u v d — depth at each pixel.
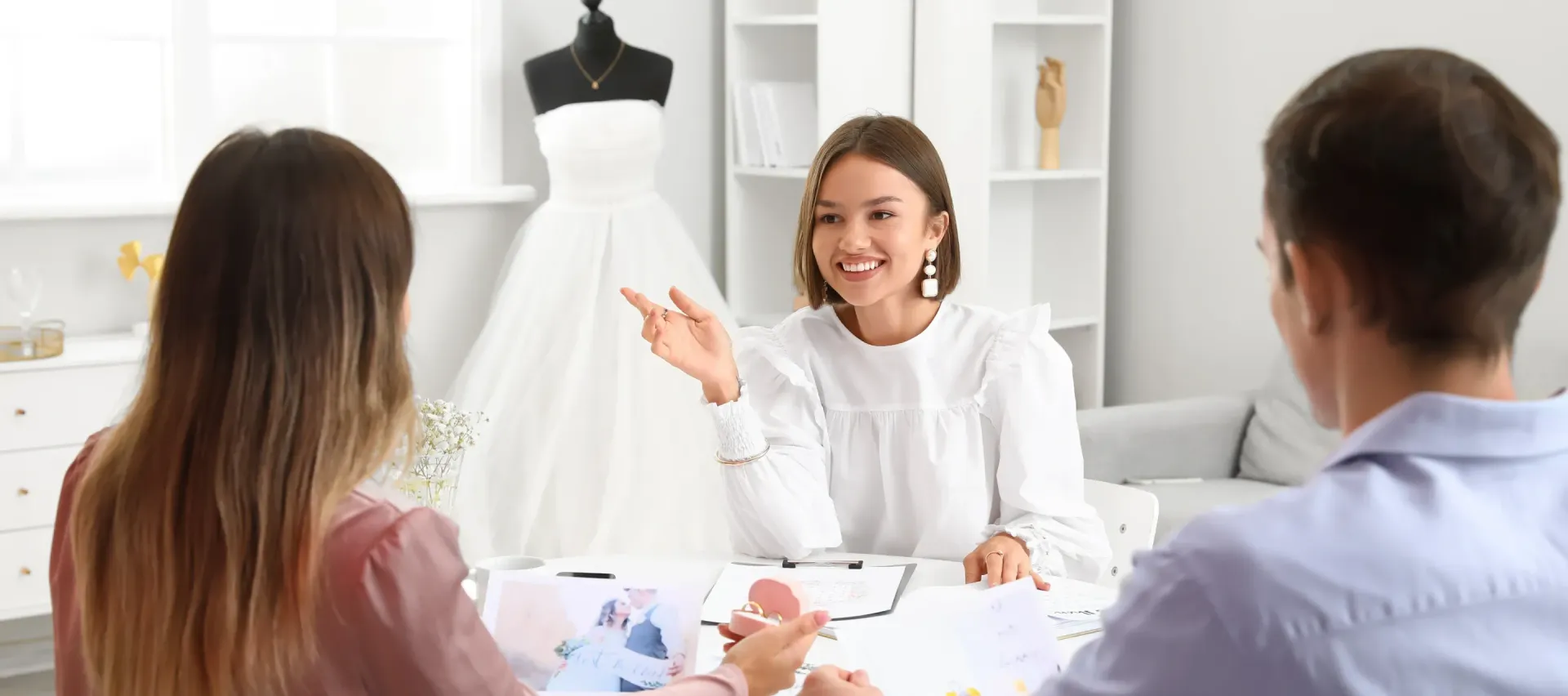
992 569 1.88
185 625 1.03
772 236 4.60
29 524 3.38
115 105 3.86
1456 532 0.80
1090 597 1.84
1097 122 4.30
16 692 3.44
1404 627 0.78
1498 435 0.82
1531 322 3.56
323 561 1.04
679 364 1.95
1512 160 0.79
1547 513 0.82
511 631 1.56
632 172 3.98
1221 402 3.84
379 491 1.10
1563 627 0.79
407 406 1.09
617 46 4.00
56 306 3.70
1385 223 0.80
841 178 2.02
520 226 4.34
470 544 3.74
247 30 3.96
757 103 4.39
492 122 4.21
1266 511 0.83
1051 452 2.04
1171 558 0.84
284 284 1.03
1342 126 0.81
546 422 3.89
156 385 1.05
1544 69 3.47
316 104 4.10
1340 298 0.84
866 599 1.80
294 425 1.03
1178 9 4.30
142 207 3.71
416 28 4.21
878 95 4.15
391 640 1.05
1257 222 4.10
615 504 3.86
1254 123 4.09
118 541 1.04
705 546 3.84
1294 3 3.98
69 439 3.41
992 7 4.04
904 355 2.09
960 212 4.09
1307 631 0.78
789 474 2.02
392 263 1.08
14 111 3.72
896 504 2.11
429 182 4.29
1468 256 0.79
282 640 1.03
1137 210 4.48
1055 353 2.10
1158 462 3.71
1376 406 0.85
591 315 3.91
